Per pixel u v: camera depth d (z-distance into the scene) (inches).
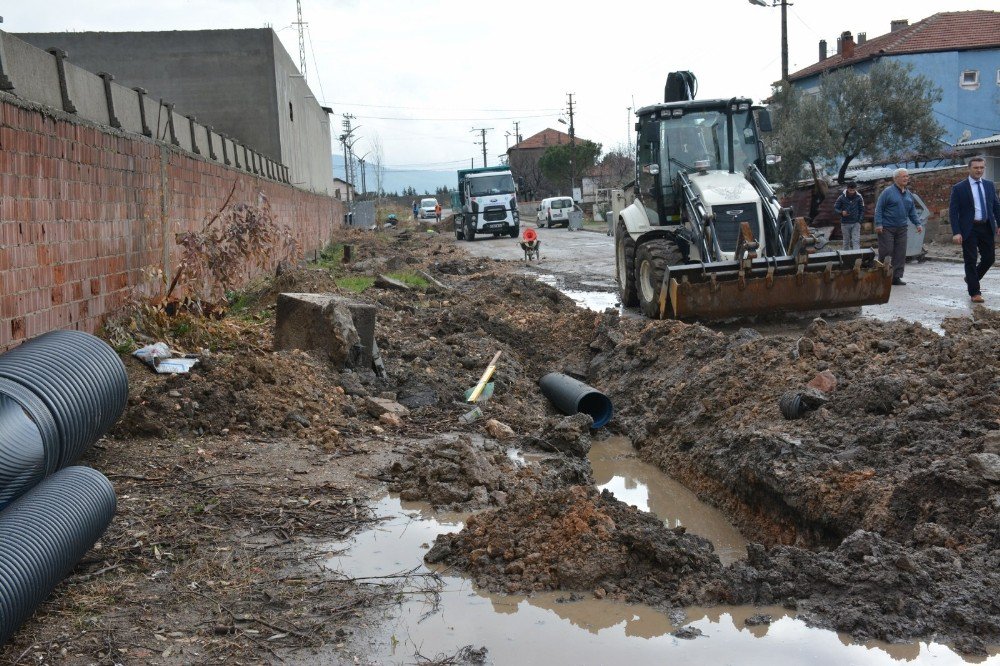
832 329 321.4
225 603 163.3
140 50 1137.4
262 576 175.9
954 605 153.8
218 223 563.5
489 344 434.0
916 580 161.3
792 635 153.3
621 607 166.1
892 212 596.7
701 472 267.1
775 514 229.3
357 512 213.5
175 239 464.1
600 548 180.9
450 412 321.1
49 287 311.0
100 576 173.3
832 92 1195.3
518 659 146.7
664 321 390.6
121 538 191.0
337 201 1847.9
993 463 187.9
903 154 1234.0
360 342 355.3
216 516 206.2
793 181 1194.6
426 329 469.4
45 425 205.8
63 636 149.7
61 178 323.0
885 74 1186.6
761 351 311.7
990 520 176.1
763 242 499.8
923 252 779.4
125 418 262.4
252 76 1146.7
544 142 3693.4
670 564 177.2
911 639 148.8
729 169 545.3
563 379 358.9
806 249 450.9
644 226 565.0
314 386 311.0
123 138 391.5
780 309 461.1
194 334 371.6
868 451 221.9
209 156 603.2
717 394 297.1
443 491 221.9
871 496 202.7
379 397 330.0
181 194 489.7
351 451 262.2
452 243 1550.2
